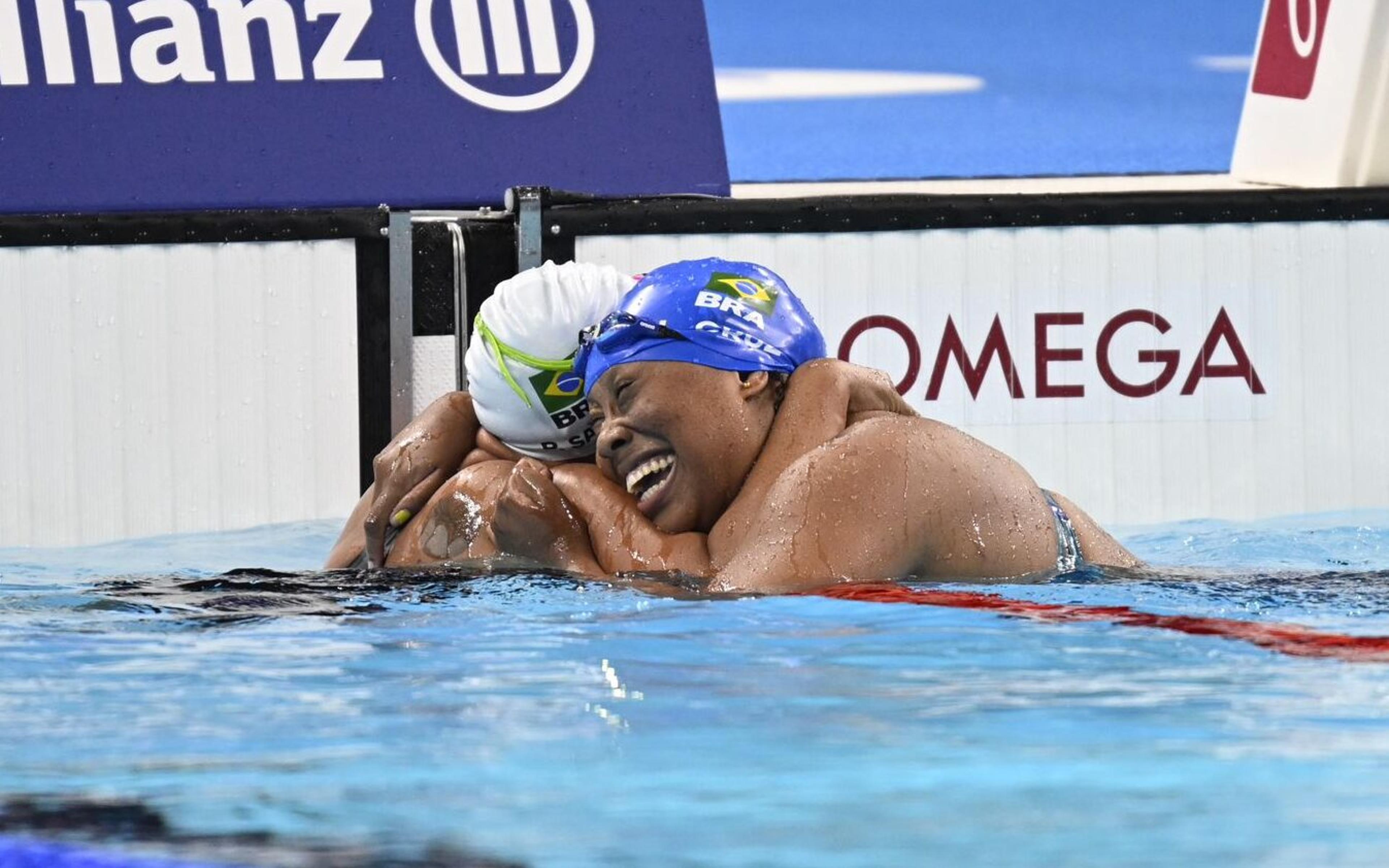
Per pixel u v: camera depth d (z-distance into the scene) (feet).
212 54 64.49
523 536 35.17
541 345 36.86
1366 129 60.59
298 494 57.98
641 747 21.18
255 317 57.77
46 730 22.70
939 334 58.03
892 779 19.52
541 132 66.03
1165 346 57.93
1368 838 16.89
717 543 33.94
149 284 57.57
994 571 33.81
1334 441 57.88
